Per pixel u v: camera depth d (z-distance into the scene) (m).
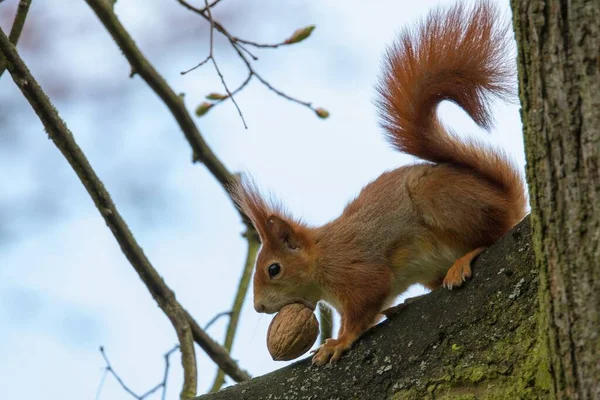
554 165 5.40
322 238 9.20
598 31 5.18
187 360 10.73
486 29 8.34
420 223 8.68
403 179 8.88
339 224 9.16
